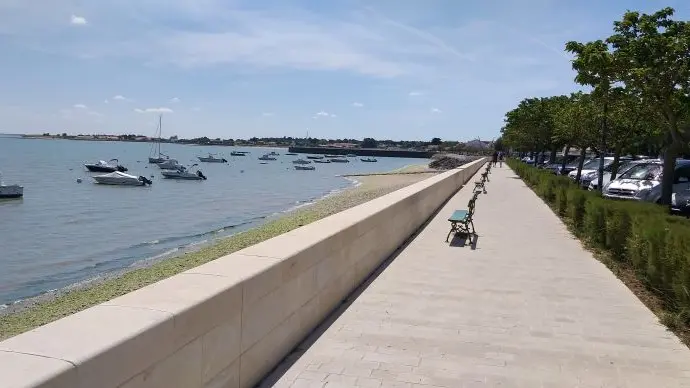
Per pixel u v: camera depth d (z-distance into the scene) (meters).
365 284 7.93
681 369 5.10
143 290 3.75
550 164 42.81
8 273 17.59
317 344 5.47
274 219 30.55
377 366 4.98
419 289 7.73
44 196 44.03
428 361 5.14
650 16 12.11
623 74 12.54
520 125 48.56
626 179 17.97
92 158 118.56
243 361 4.23
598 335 5.99
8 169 76.50
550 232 13.21
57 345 2.68
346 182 65.69
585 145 23.52
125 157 132.00
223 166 108.19
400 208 11.09
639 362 5.25
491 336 5.89
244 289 4.18
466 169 32.78
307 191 52.88
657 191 15.59
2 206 37.47
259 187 58.00
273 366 4.85
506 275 8.71
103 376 2.66
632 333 6.07
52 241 24.09
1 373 2.35
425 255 10.20
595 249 10.79
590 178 23.91
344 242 7.03
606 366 5.14
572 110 24.20
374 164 143.12
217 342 3.79
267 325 4.68
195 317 3.49
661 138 15.95
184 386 3.39
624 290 7.88
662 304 7.16
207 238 24.23
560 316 6.64
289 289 5.16
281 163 128.38
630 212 9.27
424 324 6.21
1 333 10.90
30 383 2.27
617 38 12.55
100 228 28.09
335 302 6.71
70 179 60.72
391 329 6.00
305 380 4.62
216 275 4.23
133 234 25.98
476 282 8.22
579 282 8.31
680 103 11.88
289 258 5.12
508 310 6.84
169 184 59.84
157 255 20.08
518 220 15.39
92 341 2.75
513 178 37.31
